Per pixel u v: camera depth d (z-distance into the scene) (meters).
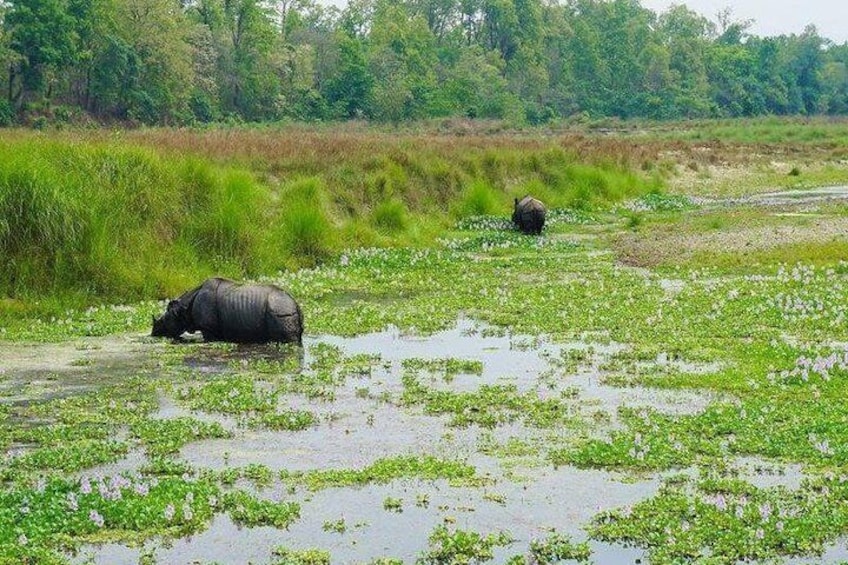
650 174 59.34
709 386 17.75
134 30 110.69
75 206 26.27
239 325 21.53
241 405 16.64
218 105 127.25
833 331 21.78
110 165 29.50
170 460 14.07
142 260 27.50
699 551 11.20
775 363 19.19
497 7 186.62
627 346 20.92
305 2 168.88
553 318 23.64
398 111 134.88
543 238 38.34
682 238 36.88
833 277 27.98
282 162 39.66
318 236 33.06
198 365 19.75
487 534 11.72
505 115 146.00
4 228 25.17
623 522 11.93
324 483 13.31
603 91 188.62
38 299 24.80
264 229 32.00
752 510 12.02
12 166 26.02
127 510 12.20
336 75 139.50
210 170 31.92
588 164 53.69
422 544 11.51
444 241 37.38
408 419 16.14
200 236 29.73
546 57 190.75
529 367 19.34
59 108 101.44
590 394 17.41
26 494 12.64
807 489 12.88
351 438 15.20
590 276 29.70
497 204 44.38
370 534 11.76
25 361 20.03
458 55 177.75
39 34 97.50
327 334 22.69
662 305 24.69
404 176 41.47
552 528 11.92
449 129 115.00
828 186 61.41
